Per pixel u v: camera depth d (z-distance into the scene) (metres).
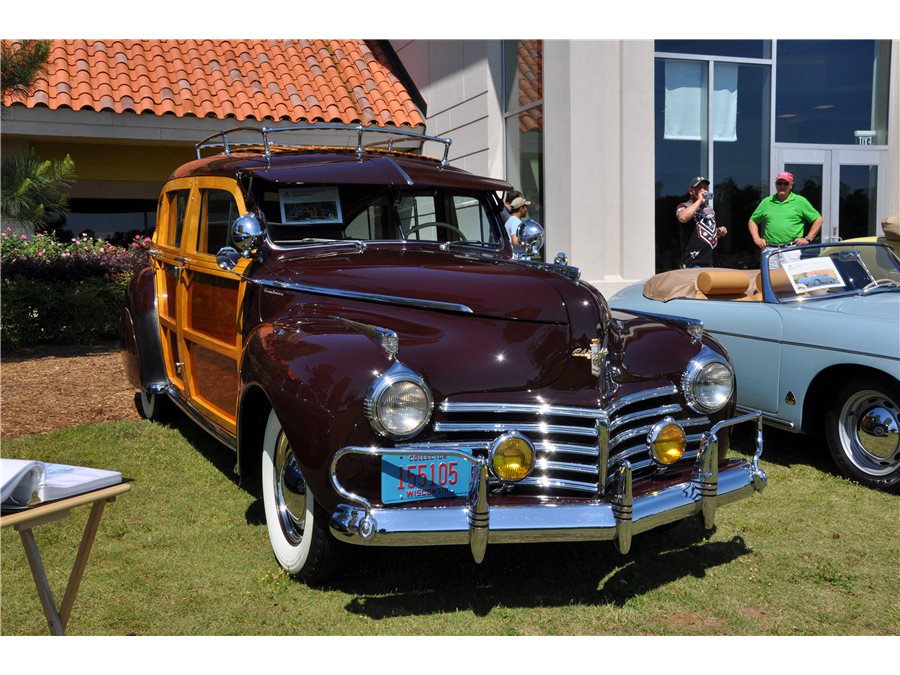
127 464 5.05
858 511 4.32
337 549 3.26
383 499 2.96
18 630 3.04
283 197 4.31
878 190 11.72
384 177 4.45
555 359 3.29
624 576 3.55
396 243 4.45
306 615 3.17
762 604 3.29
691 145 10.66
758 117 11.02
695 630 3.08
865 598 3.34
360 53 14.47
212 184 4.64
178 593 3.34
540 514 3.00
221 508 4.31
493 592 3.39
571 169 9.34
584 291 3.51
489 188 4.73
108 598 3.29
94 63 12.19
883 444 4.65
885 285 5.38
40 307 9.70
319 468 3.03
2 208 7.82
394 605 3.26
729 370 3.68
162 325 5.55
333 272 3.80
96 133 11.34
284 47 14.13
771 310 5.23
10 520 2.31
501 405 3.15
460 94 12.27
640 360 3.59
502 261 4.10
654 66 9.89
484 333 3.33
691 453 3.58
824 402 5.04
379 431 2.98
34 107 10.87
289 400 3.10
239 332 4.11
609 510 3.08
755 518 4.23
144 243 11.41
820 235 11.54
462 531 2.94
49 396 6.99
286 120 12.20
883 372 4.57
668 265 10.66
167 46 13.18
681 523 4.15
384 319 3.44
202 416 4.69
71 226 13.24
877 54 11.55
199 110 11.83
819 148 11.39
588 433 3.20
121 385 7.46
